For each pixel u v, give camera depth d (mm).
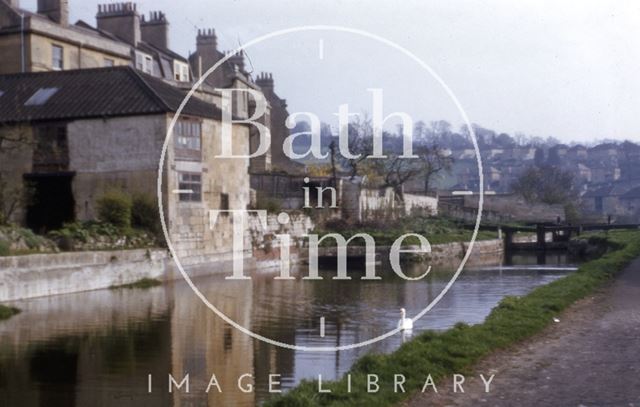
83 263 26188
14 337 17328
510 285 28688
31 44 39344
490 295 25109
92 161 32625
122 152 32281
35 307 22203
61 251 26922
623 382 10297
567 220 73562
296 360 14625
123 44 45812
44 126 33094
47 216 33094
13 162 33406
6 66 39781
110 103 32812
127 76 34344
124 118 32250
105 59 44406
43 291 24375
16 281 23188
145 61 47531
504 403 9367
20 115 33250
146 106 32094
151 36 52188
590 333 14266
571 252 54000
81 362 14578
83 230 28453
